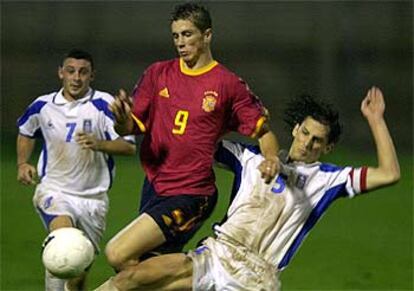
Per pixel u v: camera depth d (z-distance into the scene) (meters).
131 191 55.03
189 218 26.39
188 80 26.62
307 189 25.75
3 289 34.91
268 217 25.69
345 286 36.34
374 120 25.67
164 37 79.31
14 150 68.25
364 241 44.94
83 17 79.44
